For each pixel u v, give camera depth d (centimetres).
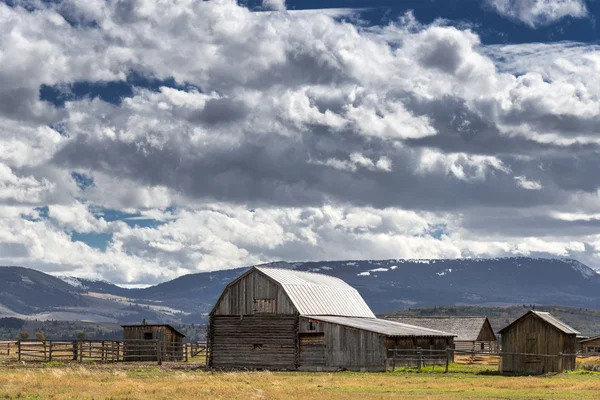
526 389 4875
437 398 4141
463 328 13275
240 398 3916
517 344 7088
